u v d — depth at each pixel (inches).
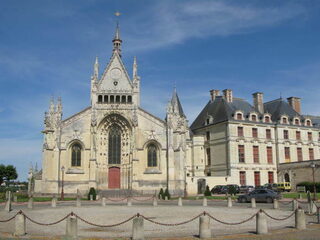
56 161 2336.4
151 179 2447.1
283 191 2714.1
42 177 2299.5
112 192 2390.5
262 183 2938.0
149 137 2495.1
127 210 1342.3
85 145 2421.3
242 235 743.1
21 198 2155.5
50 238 714.2
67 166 2373.3
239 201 1841.8
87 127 2452.0
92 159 2385.6
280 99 3329.2
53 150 2348.7
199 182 2731.3
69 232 704.4
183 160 2452.0
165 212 1250.6
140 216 725.3
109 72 2568.9
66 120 2420.0
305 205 1498.5
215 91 3378.4
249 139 2947.8
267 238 708.0
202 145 3132.4
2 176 4478.3
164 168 2464.3
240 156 2886.3
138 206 1571.1
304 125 3243.1
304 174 2778.1
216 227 883.4
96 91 2506.2
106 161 2524.6
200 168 3085.6
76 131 2422.5
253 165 2918.3
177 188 2413.9
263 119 3085.6
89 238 714.2
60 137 2386.8
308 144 3218.5
